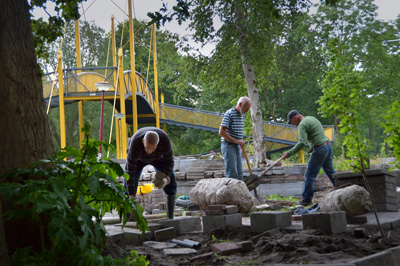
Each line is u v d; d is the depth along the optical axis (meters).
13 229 2.86
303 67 43.62
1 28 3.13
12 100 3.08
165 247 4.61
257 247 4.07
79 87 20.41
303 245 3.82
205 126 29.70
